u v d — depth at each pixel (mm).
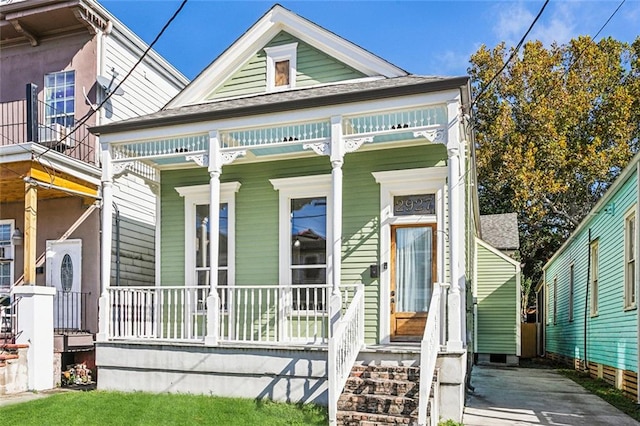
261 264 9867
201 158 8898
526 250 28828
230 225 10125
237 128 8688
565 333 16656
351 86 9430
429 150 8945
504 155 25859
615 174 26219
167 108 11289
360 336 7801
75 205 11828
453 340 7352
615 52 28031
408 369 7250
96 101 12000
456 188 7500
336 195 8031
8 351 9344
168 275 10578
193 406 7469
